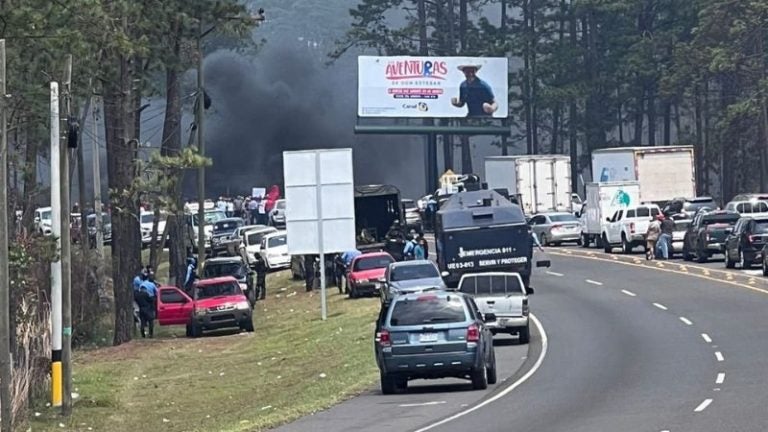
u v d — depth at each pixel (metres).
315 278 120.56
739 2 172.75
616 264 119.12
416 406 49.47
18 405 54.75
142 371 76.19
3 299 49.56
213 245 153.38
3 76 49.62
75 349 89.62
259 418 50.34
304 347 79.44
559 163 161.50
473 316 53.38
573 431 39.66
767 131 174.50
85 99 84.75
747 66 177.88
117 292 92.62
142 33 91.44
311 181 95.12
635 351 63.62
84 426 55.47
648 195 151.50
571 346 67.69
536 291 97.81
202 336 94.06
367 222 129.00
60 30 61.81
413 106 191.75
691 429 38.69
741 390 47.94
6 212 50.72
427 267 90.06
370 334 79.12
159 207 93.12
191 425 54.12
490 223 93.38
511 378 57.09
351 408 50.44
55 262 58.41
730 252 108.81
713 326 72.12
